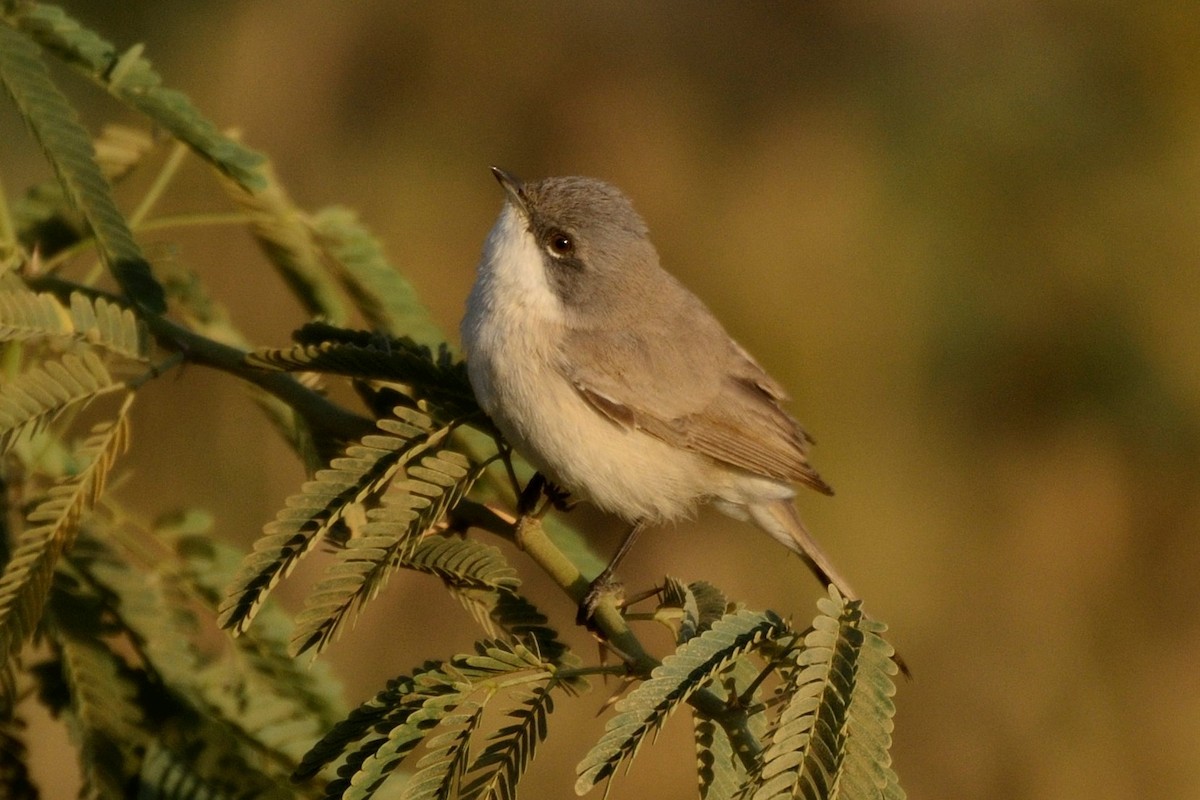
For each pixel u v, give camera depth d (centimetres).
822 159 1436
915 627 1307
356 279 667
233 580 447
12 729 557
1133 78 1429
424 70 1433
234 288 1245
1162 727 1307
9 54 559
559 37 1474
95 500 493
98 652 560
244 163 590
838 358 1359
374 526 463
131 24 1335
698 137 1460
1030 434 1360
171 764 546
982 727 1309
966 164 1423
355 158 1391
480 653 421
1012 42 1468
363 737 410
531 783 1152
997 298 1379
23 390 491
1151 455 1355
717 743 447
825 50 1498
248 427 1185
